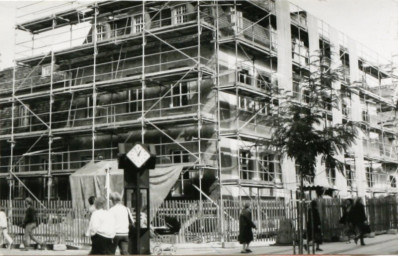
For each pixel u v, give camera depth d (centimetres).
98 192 2594
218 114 2678
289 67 3025
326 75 1477
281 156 1550
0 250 2030
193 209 2325
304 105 1470
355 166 3412
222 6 3064
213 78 2825
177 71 2766
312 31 3234
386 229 2906
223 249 2055
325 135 1456
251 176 2997
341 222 2248
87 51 3309
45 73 3734
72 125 3347
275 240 2302
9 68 4059
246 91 2816
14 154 3681
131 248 1244
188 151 2656
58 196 3334
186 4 3053
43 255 1838
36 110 3669
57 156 3484
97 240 1196
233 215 2366
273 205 2380
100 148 3247
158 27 3134
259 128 2956
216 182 2758
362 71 4300
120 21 3388
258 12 3250
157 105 3056
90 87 3108
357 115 3441
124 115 3188
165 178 2495
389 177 4328
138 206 1188
